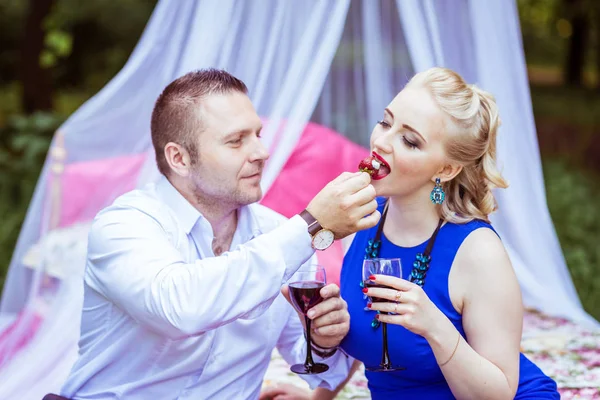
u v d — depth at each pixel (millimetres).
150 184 2182
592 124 12961
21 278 3805
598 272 5672
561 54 19391
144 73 3438
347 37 3908
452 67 3721
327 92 4035
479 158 2074
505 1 3752
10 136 8469
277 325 2189
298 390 2568
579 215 6832
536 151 3867
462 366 1889
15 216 6387
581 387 2830
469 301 1996
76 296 3221
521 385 2066
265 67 3256
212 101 2021
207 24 3197
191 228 2078
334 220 1903
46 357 3018
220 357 2082
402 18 3490
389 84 3957
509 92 3748
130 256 1942
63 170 3709
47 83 8750
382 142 2020
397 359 2051
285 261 1896
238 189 2055
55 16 10125
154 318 1879
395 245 2117
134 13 10859
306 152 3963
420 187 2057
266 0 3260
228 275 1855
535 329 3557
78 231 3676
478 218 2070
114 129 3631
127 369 2055
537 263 3912
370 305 1914
